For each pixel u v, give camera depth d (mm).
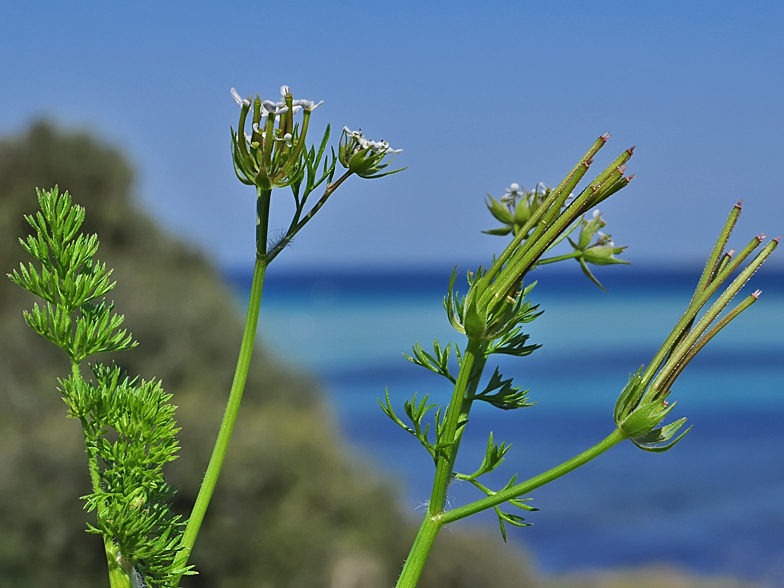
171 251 21891
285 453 14039
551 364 58969
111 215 20797
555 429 39656
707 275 1170
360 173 1324
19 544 11320
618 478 32281
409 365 56000
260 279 1199
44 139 20875
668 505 29000
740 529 26562
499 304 1199
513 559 15039
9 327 15570
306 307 102500
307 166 1252
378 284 156750
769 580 22703
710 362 62438
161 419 1098
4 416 13500
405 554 14227
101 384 1110
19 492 11523
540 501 29281
